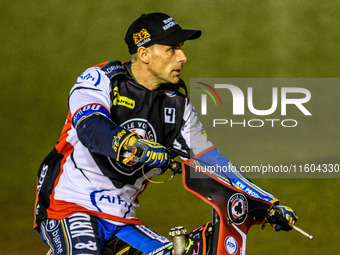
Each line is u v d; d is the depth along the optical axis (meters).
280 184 25.02
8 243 19.08
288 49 39.44
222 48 39.84
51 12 41.41
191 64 39.19
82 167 9.91
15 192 25.34
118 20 41.25
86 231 9.36
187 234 8.54
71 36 40.88
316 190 24.17
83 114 9.10
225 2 41.06
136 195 10.45
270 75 38.41
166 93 10.55
